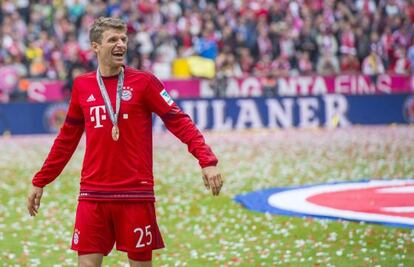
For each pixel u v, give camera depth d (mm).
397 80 61156
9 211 26438
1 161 40000
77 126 14102
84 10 57844
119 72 13742
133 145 13562
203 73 56656
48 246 20984
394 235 20984
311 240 20766
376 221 22703
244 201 26953
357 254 19094
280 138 50594
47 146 46688
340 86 60031
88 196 13633
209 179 13117
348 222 22875
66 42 54875
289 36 60312
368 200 26594
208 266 18500
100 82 13688
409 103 60281
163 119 13727
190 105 55312
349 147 44656
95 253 13602
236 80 57562
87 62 53406
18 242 21547
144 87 13617
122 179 13539
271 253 19547
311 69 60562
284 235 21578
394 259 18484
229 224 23484
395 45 63406
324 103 58375
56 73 54438
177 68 56781
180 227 23266
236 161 39250
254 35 59375
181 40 57812
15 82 53500
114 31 13516
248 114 56781
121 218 13594
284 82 58688
